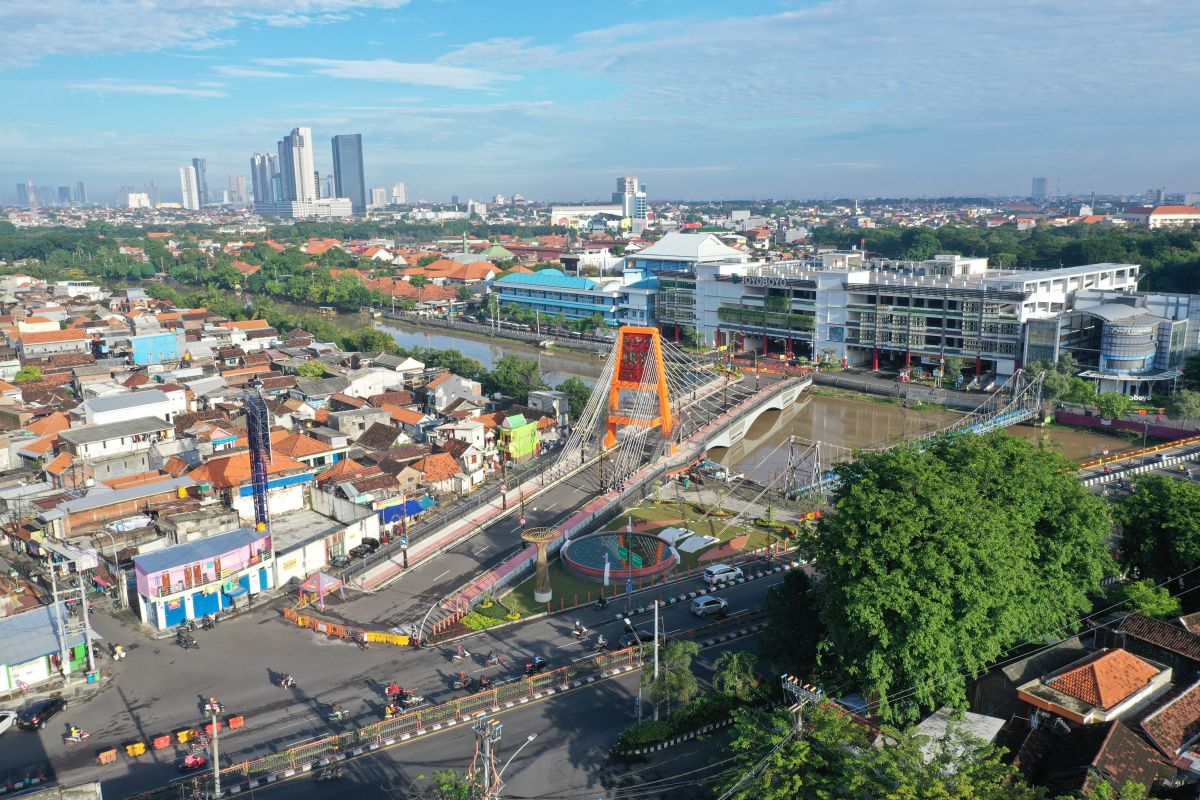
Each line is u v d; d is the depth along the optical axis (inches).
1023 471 3331.7
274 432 6141.7
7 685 3334.2
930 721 2773.1
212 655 3661.4
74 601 3708.2
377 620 3966.5
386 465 5698.8
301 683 3425.2
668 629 3868.1
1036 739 2603.3
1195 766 2431.1
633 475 5979.3
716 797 2655.0
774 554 4778.5
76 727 3100.4
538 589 4178.2
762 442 7455.7
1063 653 3129.9
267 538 4291.3
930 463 3321.9
